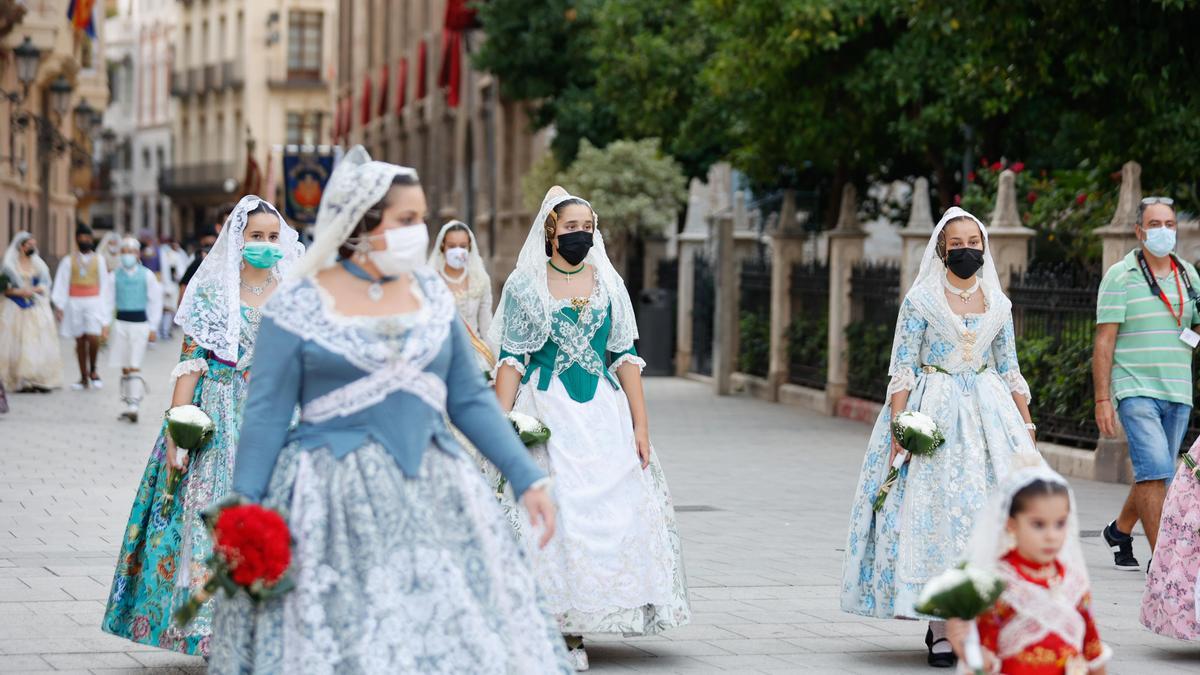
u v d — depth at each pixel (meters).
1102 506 16.59
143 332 25.94
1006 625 6.55
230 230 9.30
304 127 113.69
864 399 26.31
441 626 6.37
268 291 9.52
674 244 41.94
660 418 26.23
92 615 10.56
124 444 20.70
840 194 32.38
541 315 9.77
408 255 6.60
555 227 9.84
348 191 6.61
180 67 125.69
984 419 9.95
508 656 6.47
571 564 9.47
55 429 22.33
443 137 70.38
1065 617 6.54
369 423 6.60
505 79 41.88
